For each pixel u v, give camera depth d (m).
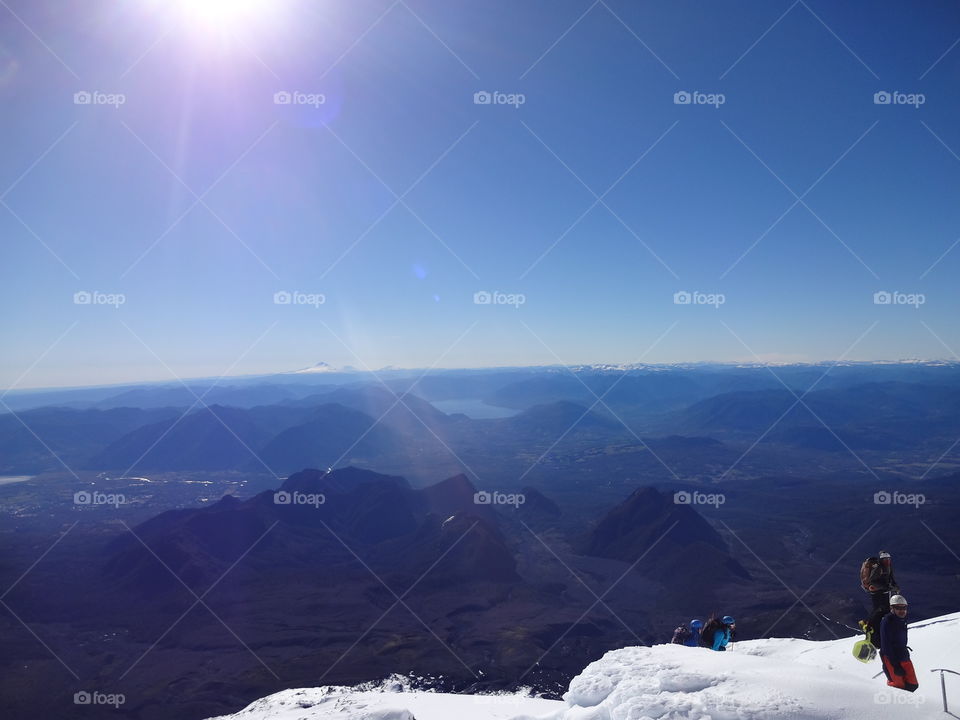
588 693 15.59
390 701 26.80
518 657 153.38
